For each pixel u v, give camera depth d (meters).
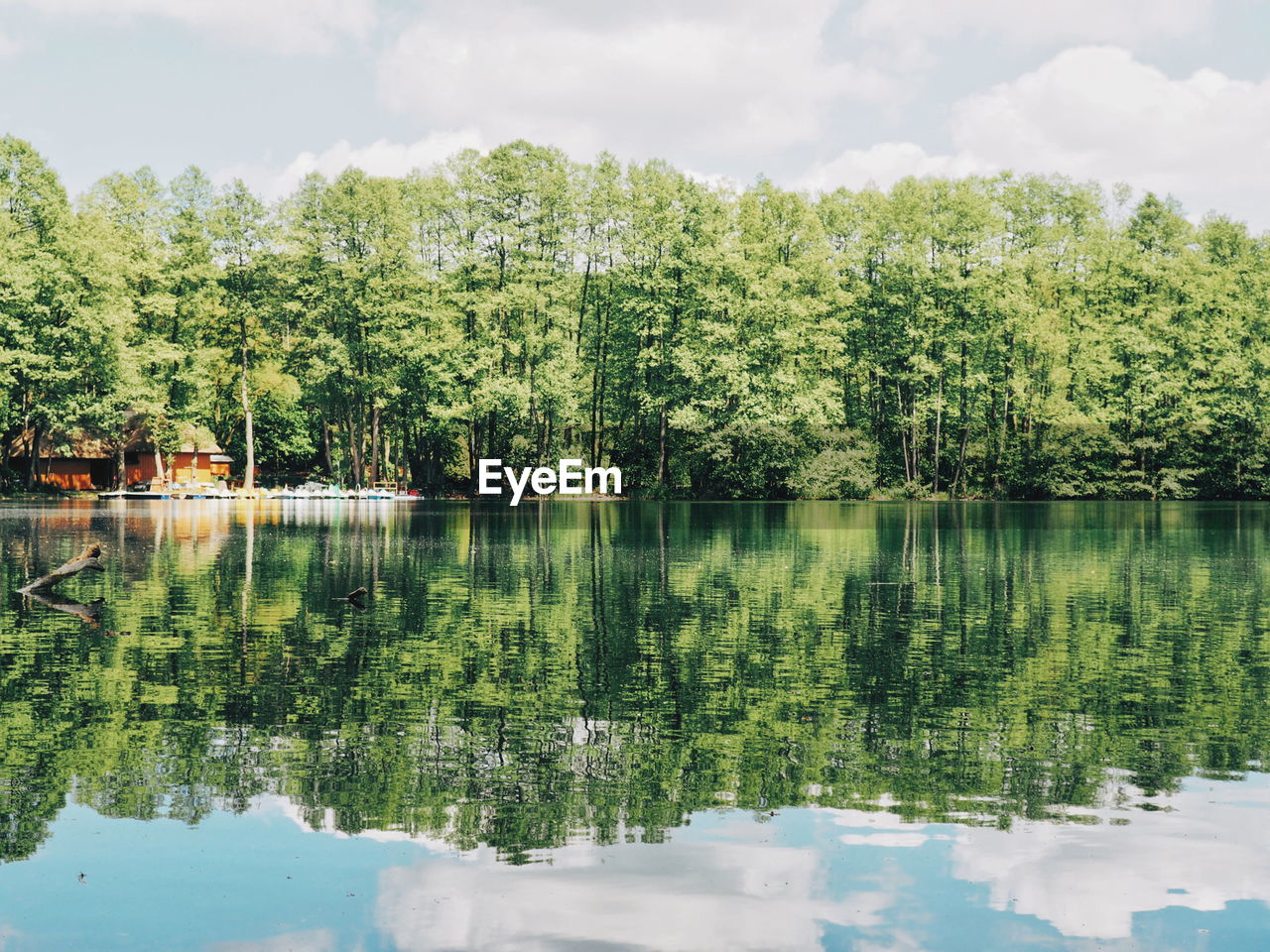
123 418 71.50
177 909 6.20
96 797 8.08
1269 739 9.91
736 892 6.46
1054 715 10.80
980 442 83.75
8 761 8.96
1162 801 8.16
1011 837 7.39
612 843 7.25
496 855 7.05
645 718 10.61
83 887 6.49
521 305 72.44
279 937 5.85
